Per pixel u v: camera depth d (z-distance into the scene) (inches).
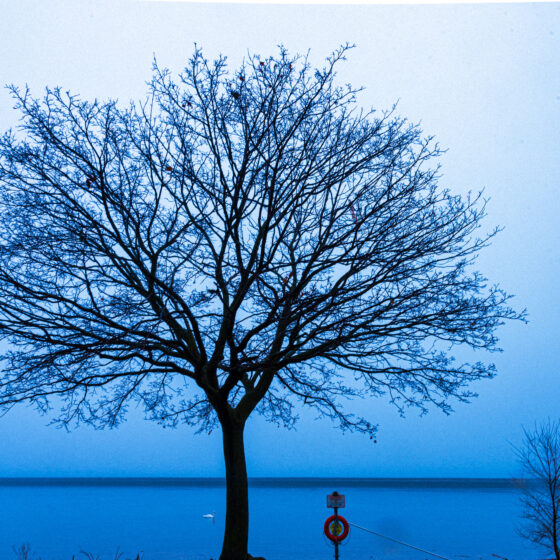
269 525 1609.3
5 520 1809.8
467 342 416.8
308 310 368.8
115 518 1888.5
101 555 956.6
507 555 958.4
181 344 417.7
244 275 371.6
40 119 388.8
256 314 389.1
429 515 2043.6
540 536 542.0
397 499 3324.3
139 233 403.2
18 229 394.9
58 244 386.6
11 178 397.1
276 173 378.9
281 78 396.2
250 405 448.5
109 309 396.5
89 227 390.3
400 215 407.5
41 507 2511.1
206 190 399.5
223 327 394.0
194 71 399.2
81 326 407.2
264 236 369.7
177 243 438.0
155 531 1434.5
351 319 381.4
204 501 2979.8
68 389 407.8
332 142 415.2
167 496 3604.8
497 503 2866.6
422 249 394.6
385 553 1007.6
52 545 1130.7
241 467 437.1
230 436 439.2
